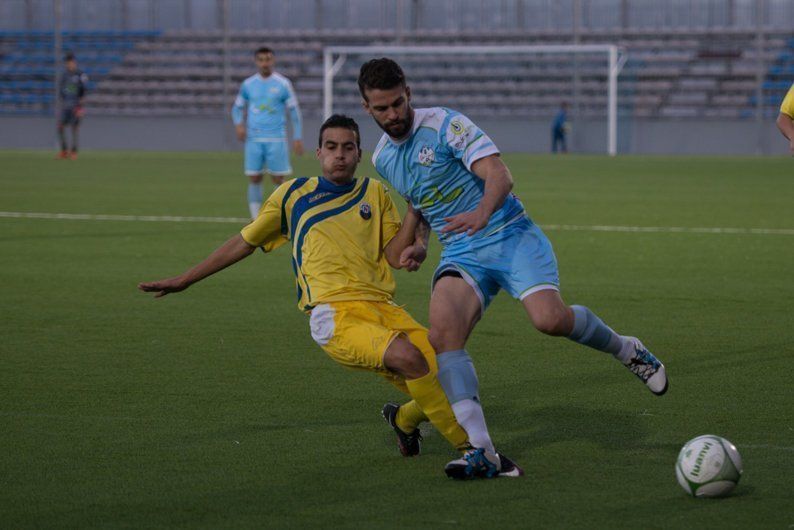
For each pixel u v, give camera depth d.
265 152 42.03
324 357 18.55
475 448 11.93
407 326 13.02
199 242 34.88
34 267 29.30
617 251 32.84
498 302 23.67
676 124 97.50
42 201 49.09
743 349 19.02
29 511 11.02
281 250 33.25
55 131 107.75
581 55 103.25
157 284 13.24
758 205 47.94
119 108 108.31
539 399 15.65
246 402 15.56
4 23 111.69
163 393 16.06
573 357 18.38
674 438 13.62
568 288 25.92
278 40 109.69
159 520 10.75
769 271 28.59
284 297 24.80
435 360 12.96
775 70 96.94
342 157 12.91
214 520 10.75
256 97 41.97
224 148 105.31
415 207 13.38
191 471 12.37
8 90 108.94
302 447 13.34
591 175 68.38
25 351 19.00
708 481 11.12
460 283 13.02
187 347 19.36
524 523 10.59
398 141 13.02
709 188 57.72
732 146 96.31
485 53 103.62
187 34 110.56
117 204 47.97
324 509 11.05
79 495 11.50
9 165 76.06
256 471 12.37
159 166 76.31
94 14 111.38
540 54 104.81
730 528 10.40
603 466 12.47
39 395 15.95
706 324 21.41
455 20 107.62
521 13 106.06
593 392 16.02
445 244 13.57
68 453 13.07
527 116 102.00
